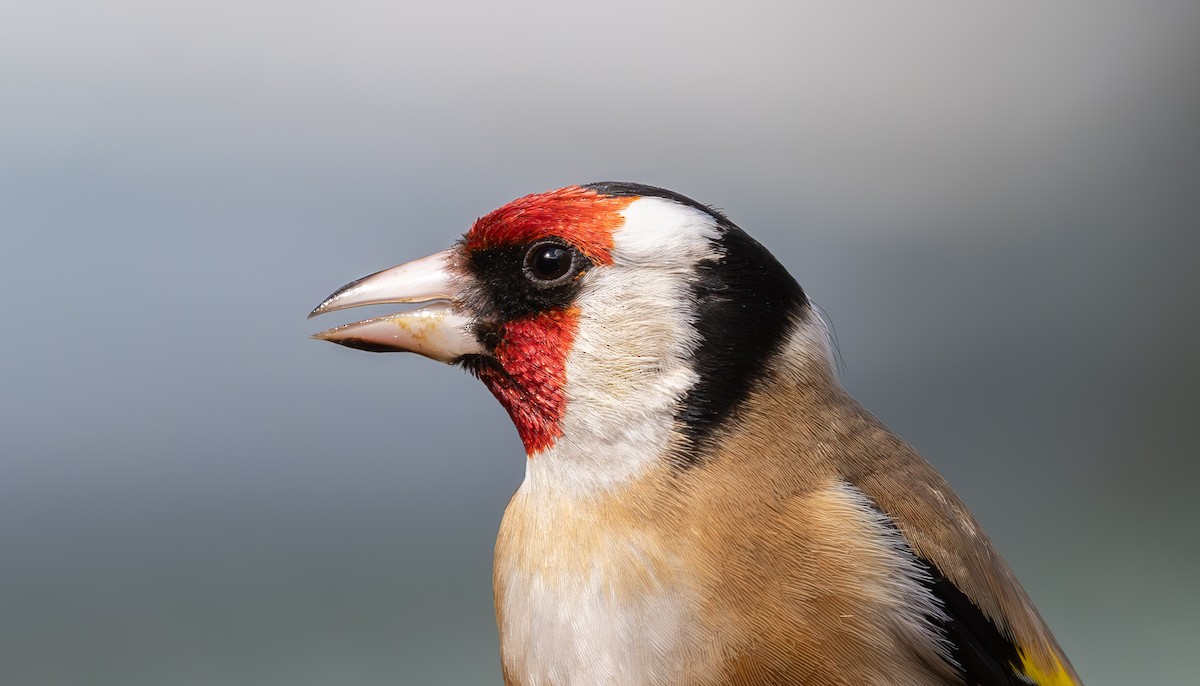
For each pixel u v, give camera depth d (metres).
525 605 1.29
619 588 1.29
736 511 1.29
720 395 1.29
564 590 1.29
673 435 1.29
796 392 1.29
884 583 1.29
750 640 1.29
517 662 1.29
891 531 1.29
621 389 1.29
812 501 1.29
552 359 1.29
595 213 1.29
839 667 1.29
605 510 1.29
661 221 1.29
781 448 1.29
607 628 1.29
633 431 1.29
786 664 1.29
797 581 1.29
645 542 1.29
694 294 1.29
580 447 1.29
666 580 1.29
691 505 1.29
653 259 1.29
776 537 1.29
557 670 1.29
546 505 1.29
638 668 1.29
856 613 1.29
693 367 1.29
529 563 1.29
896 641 1.29
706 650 1.29
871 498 1.29
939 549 1.29
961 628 1.29
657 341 1.29
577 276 1.29
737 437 1.29
